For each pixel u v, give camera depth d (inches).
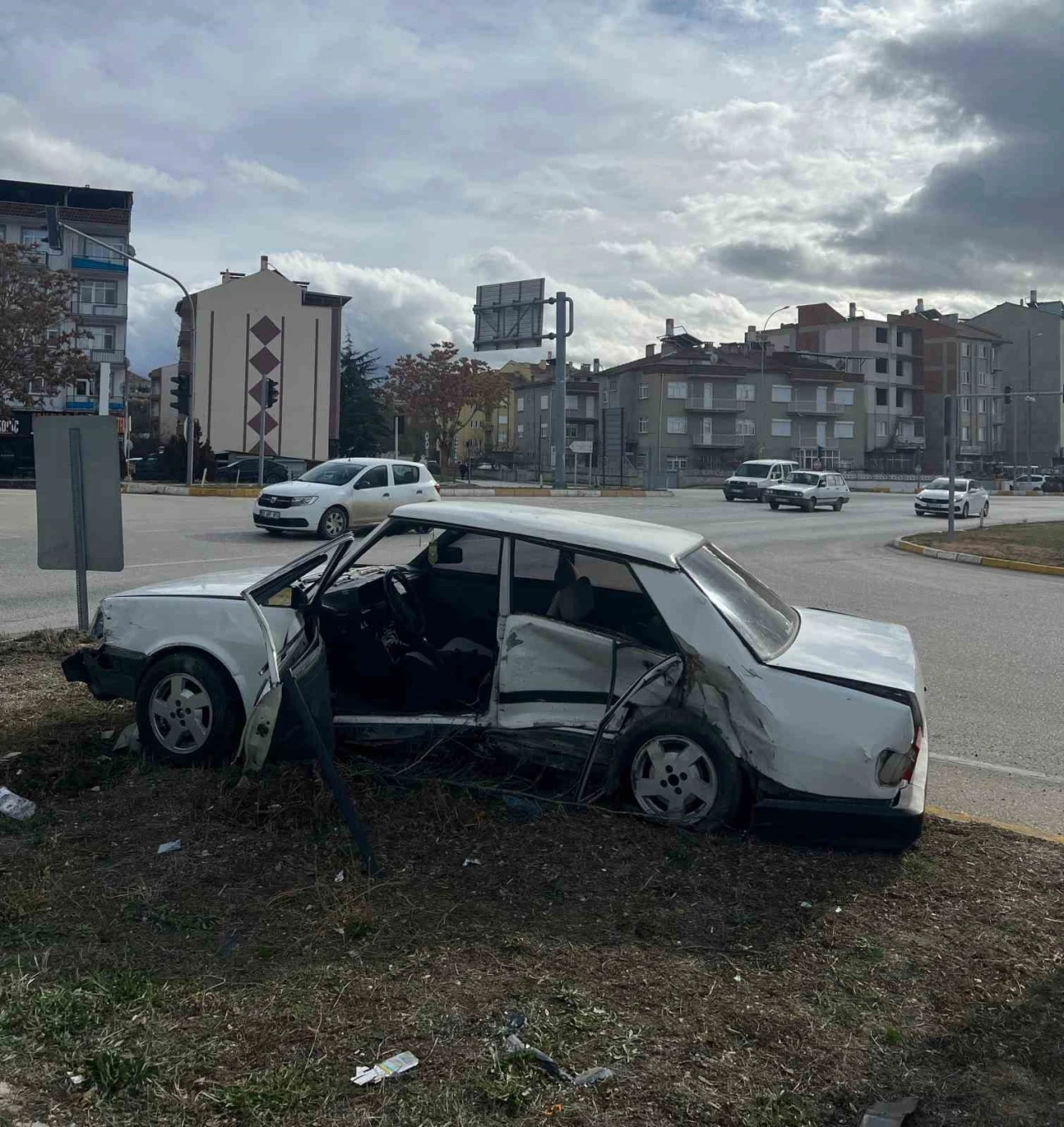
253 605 188.7
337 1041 115.1
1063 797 225.3
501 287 1820.9
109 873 156.0
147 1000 121.0
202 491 1296.8
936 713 302.2
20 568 530.0
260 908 146.6
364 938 138.9
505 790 186.5
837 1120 107.3
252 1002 122.2
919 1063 117.7
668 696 180.7
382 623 209.8
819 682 171.5
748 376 3257.9
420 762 194.5
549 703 186.1
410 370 2812.5
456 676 198.4
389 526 201.3
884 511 1594.5
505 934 141.3
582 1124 102.8
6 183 2364.7
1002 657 396.5
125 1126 100.5
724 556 221.9
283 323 2345.0
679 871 163.5
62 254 2369.6
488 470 3186.5
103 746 212.5
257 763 176.9
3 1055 109.8
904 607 536.4
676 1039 118.5
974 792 227.0
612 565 190.5
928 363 3882.9
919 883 164.9
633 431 3324.3
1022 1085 114.3
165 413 3582.7
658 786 180.1
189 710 198.8
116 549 316.5
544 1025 119.3
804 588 597.9
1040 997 132.5
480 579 210.1
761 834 172.9
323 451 2397.9
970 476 3334.2
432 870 160.1
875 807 169.3
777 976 135.0
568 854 167.0
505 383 2955.2
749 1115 105.7
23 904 144.2
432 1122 101.8
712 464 3238.2
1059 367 4092.0
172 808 179.5
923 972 137.6
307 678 183.8
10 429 2022.6
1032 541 941.8
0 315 1631.4
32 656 300.7
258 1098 104.2
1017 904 159.3
